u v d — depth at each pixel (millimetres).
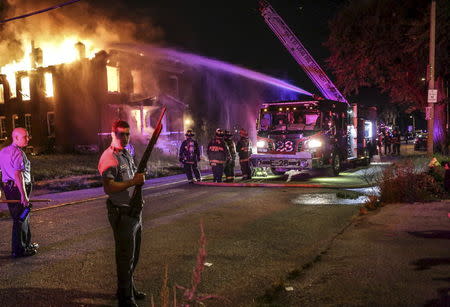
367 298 3713
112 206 3791
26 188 5645
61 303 4012
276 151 13602
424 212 7191
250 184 12094
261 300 3844
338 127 14992
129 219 3777
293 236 6270
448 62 17922
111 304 3990
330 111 14125
